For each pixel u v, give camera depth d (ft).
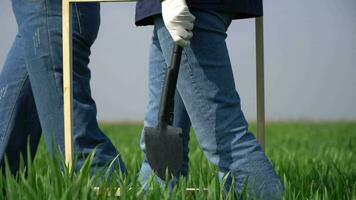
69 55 20.89
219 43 19.56
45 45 22.44
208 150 19.95
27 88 23.97
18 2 22.85
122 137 84.84
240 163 19.60
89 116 22.94
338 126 131.95
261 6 21.45
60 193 19.21
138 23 20.68
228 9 19.77
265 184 19.54
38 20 22.43
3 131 23.89
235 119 19.66
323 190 22.68
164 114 19.65
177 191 19.94
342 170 31.83
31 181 20.21
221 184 19.57
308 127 125.59
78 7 22.72
